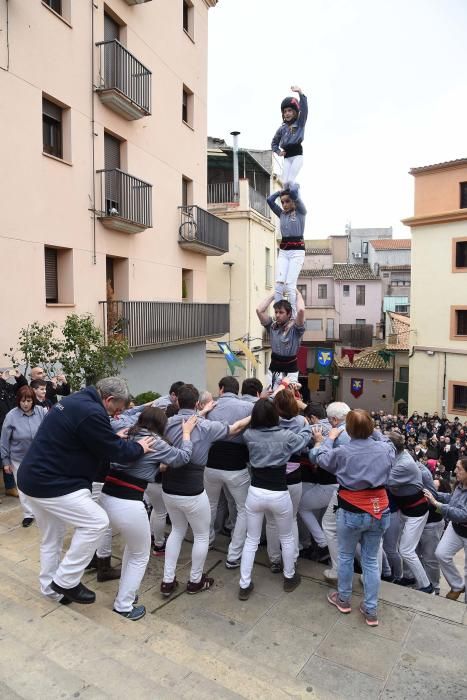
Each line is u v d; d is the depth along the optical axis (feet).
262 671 11.54
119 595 13.15
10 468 21.21
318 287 138.82
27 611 12.08
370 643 12.91
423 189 80.28
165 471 14.14
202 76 57.16
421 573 17.21
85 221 37.32
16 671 9.54
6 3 29.48
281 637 13.09
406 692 11.27
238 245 72.23
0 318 30.01
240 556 16.48
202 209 54.85
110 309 40.52
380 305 134.82
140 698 9.19
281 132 22.03
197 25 55.67
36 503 11.75
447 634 13.30
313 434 15.65
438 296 79.87
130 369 45.09
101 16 38.22
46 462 11.55
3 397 23.86
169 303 48.57
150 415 12.98
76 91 35.78
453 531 17.62
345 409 15.34
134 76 41.24
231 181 80.02
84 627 11.53
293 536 15.72
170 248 50.98
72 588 12.25
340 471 13.26
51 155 33.50
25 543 18.04
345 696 11.09
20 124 30.89
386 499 13.21
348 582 13.97
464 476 16.71
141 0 41.19
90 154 37.55
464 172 75.77
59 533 12.76
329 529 15.49
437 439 55.16
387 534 17.51
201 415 16.03
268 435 14.26
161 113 48.08
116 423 13.64
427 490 18.25
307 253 153.89
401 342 104.73
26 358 27.43
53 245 34.19
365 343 131.75
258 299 77.51
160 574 16.15
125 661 10.62
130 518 12.40
